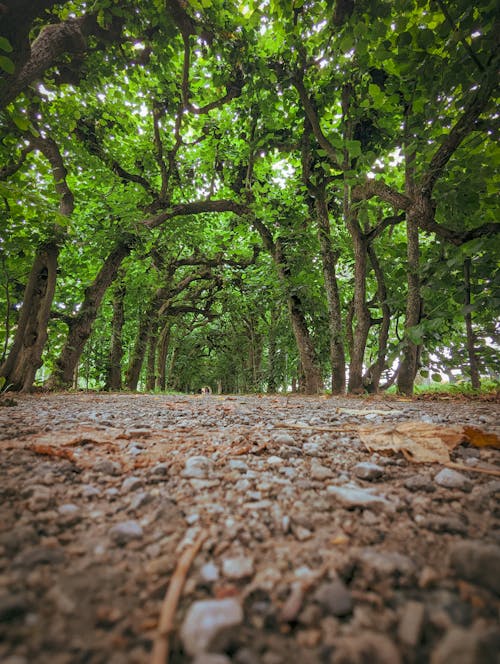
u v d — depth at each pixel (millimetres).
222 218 15414
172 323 17922
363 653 628
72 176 10508
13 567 859
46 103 6480
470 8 3555
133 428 2652
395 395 7340
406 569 861
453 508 1215
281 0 5449
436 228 5598
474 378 6473
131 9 5301
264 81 7441
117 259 9695
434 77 4266
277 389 15656
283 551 965
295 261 10844
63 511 1177
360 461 1793
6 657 608
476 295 6203
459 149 5387
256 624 709
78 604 749
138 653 634
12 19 3736
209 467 1674
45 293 7523
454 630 637
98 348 15180
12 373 7309
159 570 875
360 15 4344
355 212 8195
